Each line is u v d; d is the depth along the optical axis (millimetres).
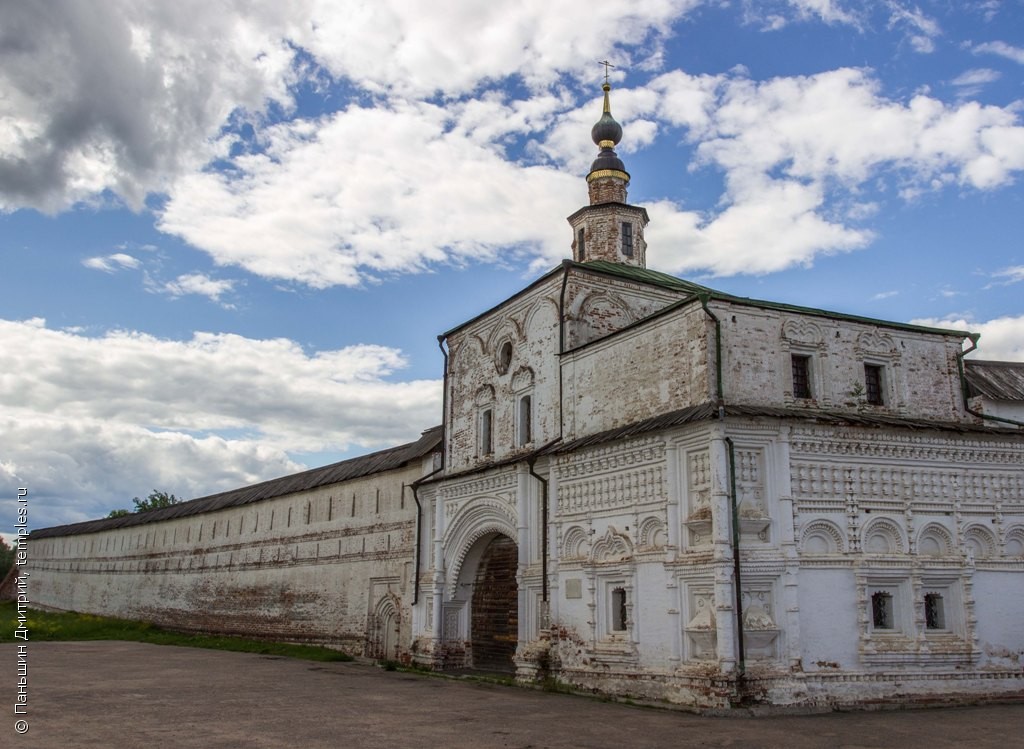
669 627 17859
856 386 20078
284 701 17875
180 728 14125
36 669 24641
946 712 16672
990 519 19438
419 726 14555
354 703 17656
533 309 25078
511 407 25562
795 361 19797
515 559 25078
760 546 17234
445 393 29391
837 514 17984
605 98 31531
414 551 30031
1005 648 18734
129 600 56938
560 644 20812
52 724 14398
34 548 76750
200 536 49469
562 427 22750
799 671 16766
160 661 28375
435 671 25719
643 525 19000
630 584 19000
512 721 15211
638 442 19359
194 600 48312
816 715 16172
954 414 21188
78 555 67375
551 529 21766
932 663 17906
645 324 20312
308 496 39250
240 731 13867
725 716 15867
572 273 23969
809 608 17250
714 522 17000
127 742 12742
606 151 30938
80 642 38531
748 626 16578
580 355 22609
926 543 18828
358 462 37562
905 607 18188
